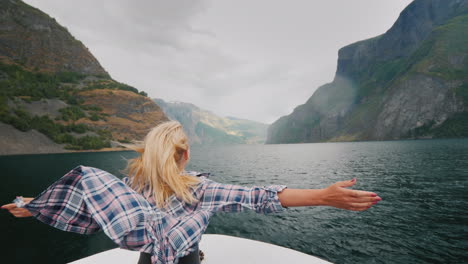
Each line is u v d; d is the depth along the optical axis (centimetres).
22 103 14025
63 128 13162
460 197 1547
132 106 19075
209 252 222
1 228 1221
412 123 15675
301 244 956
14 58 19162
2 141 9894
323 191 100
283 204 107
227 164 4962
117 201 103
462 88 14462
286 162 4897
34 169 4188
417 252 846
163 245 104
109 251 231
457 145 7119
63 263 836
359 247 905
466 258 788
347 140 19538
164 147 114
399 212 1304
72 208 105
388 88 19438
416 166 3209
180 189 109
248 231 1116
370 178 2480
